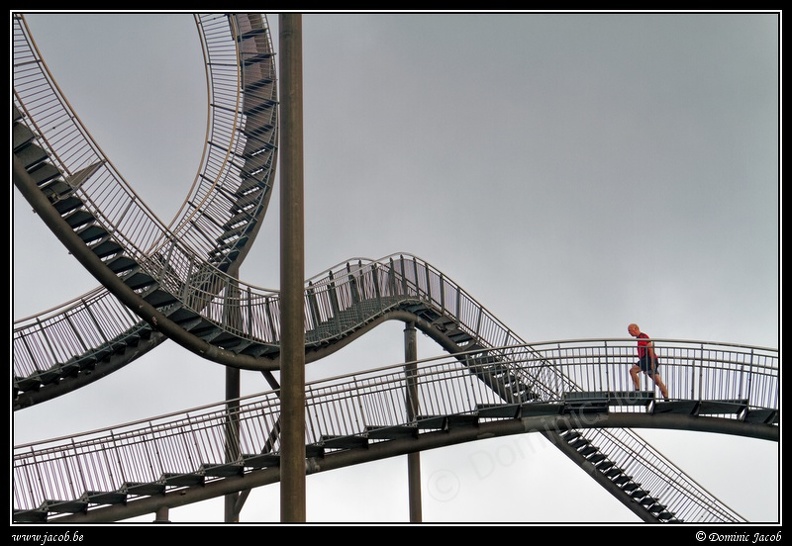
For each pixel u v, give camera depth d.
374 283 24.39
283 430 11.48
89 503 15.03
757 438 18.25
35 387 18.45
